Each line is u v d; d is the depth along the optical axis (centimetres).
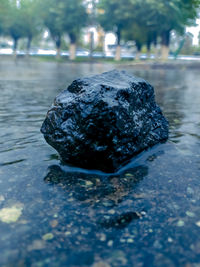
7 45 6219
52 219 167
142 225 162
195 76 1723
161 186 214
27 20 4569
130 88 259
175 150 301
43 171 240
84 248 142
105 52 5788
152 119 318
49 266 129
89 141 232
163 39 3500
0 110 512
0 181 216
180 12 2911
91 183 220
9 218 167
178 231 156
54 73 1734
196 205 185
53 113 258
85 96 234
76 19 3959
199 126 414
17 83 1066
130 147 257
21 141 323
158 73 1975
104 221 166
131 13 3422
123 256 136
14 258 134
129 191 206
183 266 130
